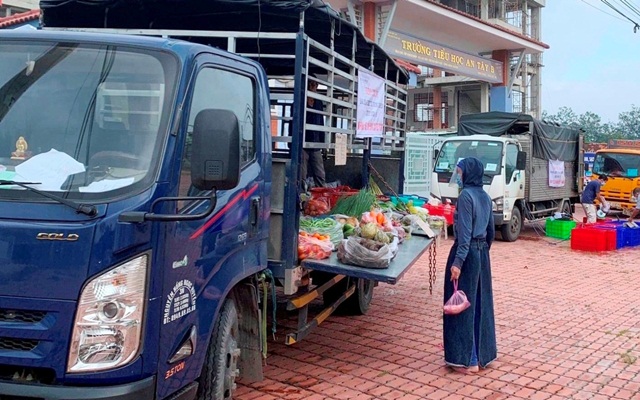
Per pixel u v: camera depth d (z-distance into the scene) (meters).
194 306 3.61
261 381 4.99
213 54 3.99
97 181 3.20
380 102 7.26
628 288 10.21
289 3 5.10
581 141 19.86
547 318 8.16
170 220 3.13
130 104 3.48
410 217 7.24
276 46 6.18
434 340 6.97
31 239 2.99
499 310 8.55
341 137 6.05
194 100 3.71
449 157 15.73
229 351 4.19
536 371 6.10
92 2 5.56
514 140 15.91
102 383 3.01
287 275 5.04
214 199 3.28
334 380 5.64
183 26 6.08
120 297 3.03
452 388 5.57
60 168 3.24
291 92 6.36
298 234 5.23
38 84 3.54
